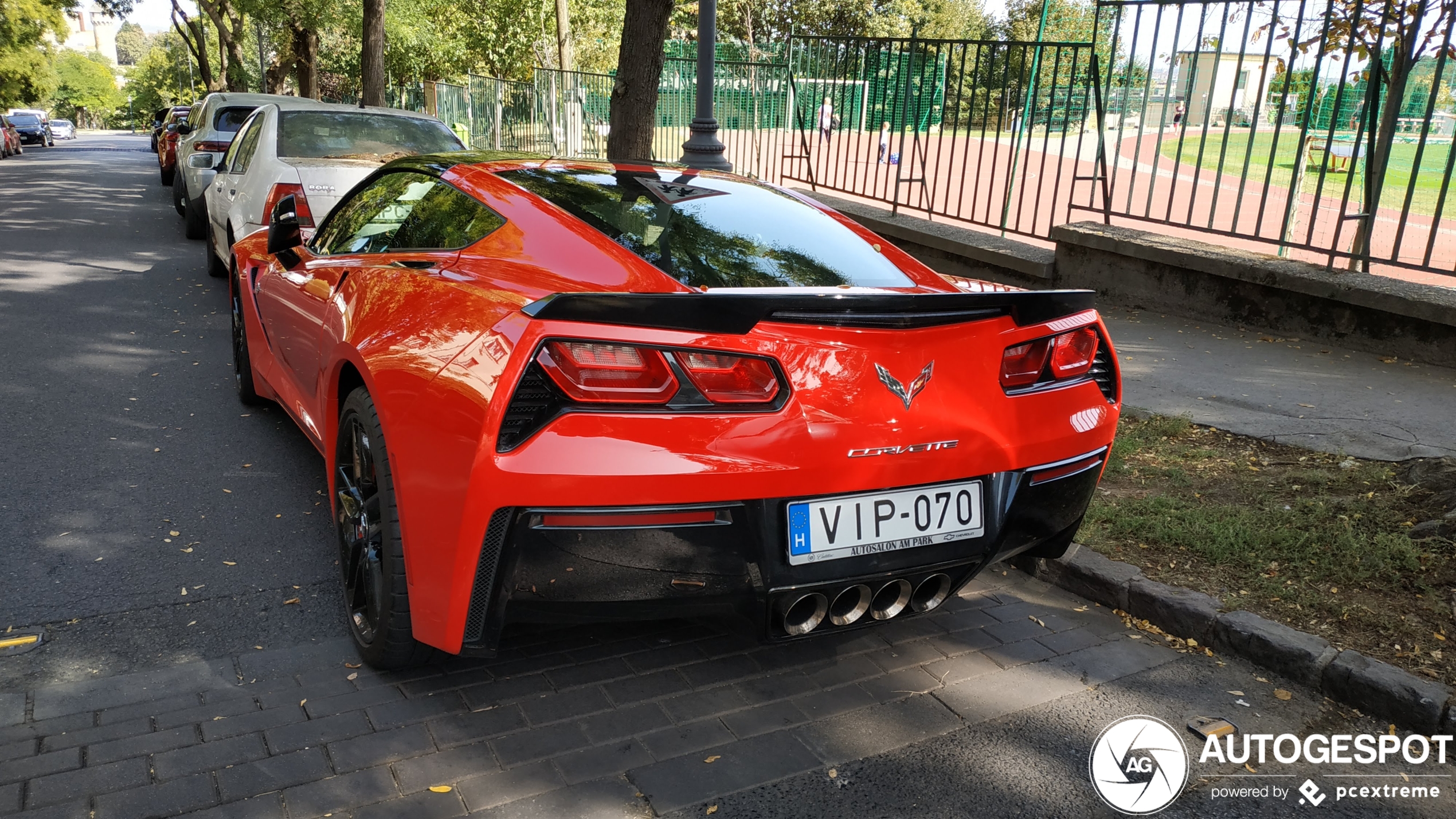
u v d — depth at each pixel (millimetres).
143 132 107500
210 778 2326
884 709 2768
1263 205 7086
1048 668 3029
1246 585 3369
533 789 2346
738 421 2295
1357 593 3285
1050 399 2785
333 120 7789
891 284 2922
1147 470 4469
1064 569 3592
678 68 15039
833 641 3158
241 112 12469
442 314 2596
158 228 13008
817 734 2631
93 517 3928
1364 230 6684
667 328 2254
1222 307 7309
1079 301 2828
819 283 2805
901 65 10250
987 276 8859
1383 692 2770
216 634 3053
